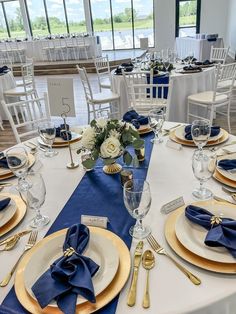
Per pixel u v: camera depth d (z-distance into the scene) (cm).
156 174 128
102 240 87
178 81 352
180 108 365
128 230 94
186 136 155
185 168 131
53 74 973
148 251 83
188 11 1020
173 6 1016
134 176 127
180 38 970
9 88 514
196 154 120
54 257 84
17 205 112
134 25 1165
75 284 68
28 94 485
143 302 68
